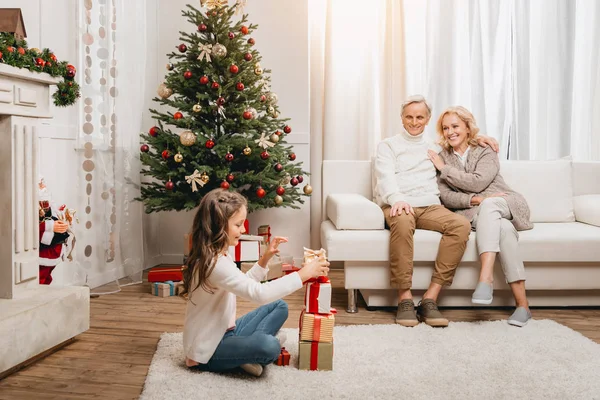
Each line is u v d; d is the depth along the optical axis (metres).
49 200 2.38
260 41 3.60
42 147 2.55
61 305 1.95
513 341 2.09
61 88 2.07
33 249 2.01
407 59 3.69
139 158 3.11
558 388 1.63
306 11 3.58
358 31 3.73
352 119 3.77
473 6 3.65
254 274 1.83
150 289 3.01
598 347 2.01
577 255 2.51
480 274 2.40
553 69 3.68
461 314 2.57
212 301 1.69
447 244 2.45
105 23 2.86
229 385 1.62
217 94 2.88
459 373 1.75
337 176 3.24
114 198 3.00
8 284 1.90
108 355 1.94
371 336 2.14
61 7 2.71
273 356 1.66
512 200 2.61
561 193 3.05
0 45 1.76
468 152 2.86
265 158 2.91
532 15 3.68
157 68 3.70
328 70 3.71
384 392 1.59
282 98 3.60
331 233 2.56
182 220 3.76
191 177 2.75
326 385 1.64
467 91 3.71
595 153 3.71
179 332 2.20
